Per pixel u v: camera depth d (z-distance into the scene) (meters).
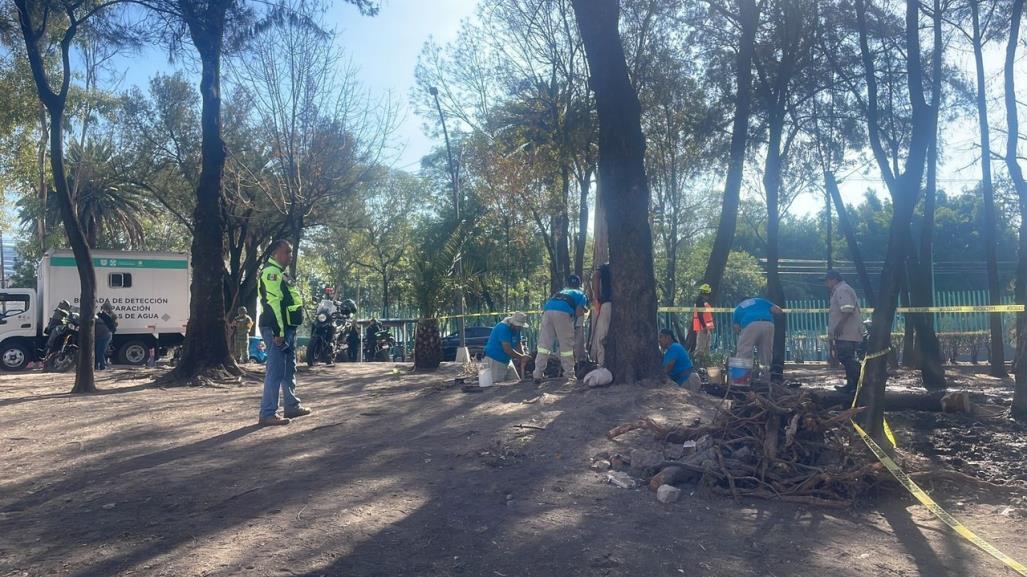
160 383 13.52
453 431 7.76
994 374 17.02
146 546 4.52
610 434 7.00
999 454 7.09
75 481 6.14
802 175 21.08
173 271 23.97
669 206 25.31
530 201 23.67
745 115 14.70
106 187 33.66
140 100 28.53
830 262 22.06
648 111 20.38
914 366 17.86
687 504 5.52
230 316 21.56
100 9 13.90
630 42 19.31
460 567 4.27
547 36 20.64
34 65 13.02
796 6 15.02
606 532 4.88
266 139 24.25
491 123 23.42
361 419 8.74
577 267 22.59
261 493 5.67
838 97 17.66
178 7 13.70
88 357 12.74
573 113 20.91
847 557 4.57
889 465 5.74
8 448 7.58
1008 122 11.10
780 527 5.09
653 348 9.16
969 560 4.55
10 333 22.16
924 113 7.28
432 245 16.78
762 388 7.14
